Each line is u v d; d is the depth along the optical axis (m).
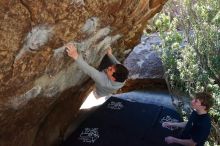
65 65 3.79
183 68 6.92
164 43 7.30
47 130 4.92
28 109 3.75
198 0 7.20
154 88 8.82
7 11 2.56
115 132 5.42
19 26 2.71
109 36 4.45
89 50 4.11
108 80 4.14
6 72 2.90
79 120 5.85
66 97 4.94
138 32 5.58
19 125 3.94
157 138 5.31
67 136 5.43
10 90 3.13
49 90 3.86
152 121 5.82
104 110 6.11
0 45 2.67
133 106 6.31
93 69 3.98
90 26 3.58
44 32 2.99
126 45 5.71
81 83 5.06
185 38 8.28
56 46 3.28
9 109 3.37
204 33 7.06
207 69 7.04
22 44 2.86
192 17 7.27
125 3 3.88
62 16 3.02
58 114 5.10
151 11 5.03
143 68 8.89
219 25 7.00
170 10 7.90
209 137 6.59
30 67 3.14
